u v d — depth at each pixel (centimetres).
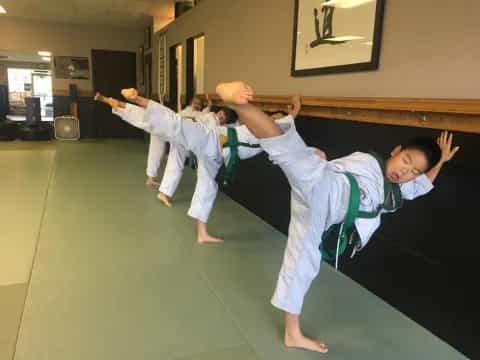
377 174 176
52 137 935
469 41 175
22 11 793
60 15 826
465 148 178
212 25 482
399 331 205
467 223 182
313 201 166
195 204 308
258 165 378
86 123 966
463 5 177
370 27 228
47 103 1455
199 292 236
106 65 952
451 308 192
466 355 186
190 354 181
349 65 247
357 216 174
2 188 454
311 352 186
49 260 270
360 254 251
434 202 197
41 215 363
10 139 862
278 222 348
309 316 216
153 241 312
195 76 610
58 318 203
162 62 768
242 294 236
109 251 289
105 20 869
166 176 412
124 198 431
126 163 639
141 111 247
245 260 283
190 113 451
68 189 460
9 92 1427
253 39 375
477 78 172
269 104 340
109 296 227
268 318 212
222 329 201
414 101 191
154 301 224
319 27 274
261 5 357
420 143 168
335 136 265
